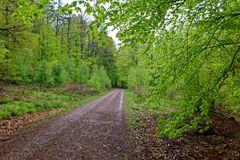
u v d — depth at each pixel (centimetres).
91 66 6888
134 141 1238
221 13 531
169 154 1048
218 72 587
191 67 637
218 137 1321
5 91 2564
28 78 3641
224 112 1717
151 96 701
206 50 599
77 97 3450
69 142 1128
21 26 1591
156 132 1459
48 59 4594
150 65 798
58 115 1919
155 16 491
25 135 1202
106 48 8194
